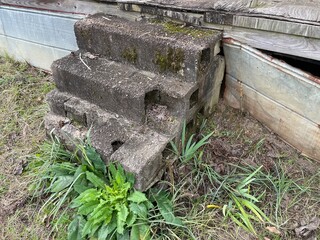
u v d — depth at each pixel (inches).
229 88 80.6
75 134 70.6
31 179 71.7
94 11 87.7
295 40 63.5
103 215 56.7
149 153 60.1
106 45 75.1
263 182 65.2
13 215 65.7
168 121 66.5
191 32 70.1
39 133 85.0
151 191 62.0
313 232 58.1
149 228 56.4
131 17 81.3
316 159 68.6
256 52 67.4
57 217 64.0
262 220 58.3
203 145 72.4
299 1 67.8
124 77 69.4
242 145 73.0
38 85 104.6
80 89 73.1
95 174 64.4
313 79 59.9
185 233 57.7
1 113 92.7
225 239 57.4
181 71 66.6
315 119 63.9
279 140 74.1
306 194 64.0
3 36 116.1
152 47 67.4
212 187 65.1
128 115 67.5
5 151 80.7
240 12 66.7
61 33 99.6
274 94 69.1
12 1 103.0
